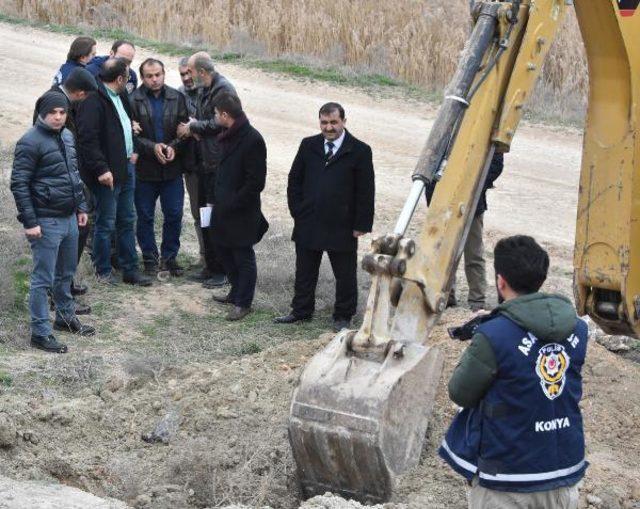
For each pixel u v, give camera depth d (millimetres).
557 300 4445
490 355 4383
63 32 23375
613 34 6289
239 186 8938
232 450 6461
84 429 6785
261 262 10508
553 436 4449
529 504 4465
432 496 5660
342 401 5312
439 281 5574
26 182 7699
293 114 17547
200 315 9289
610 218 6641
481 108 5688
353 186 8594
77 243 8352
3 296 8867
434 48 19672
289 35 21031
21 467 6211
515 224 12625
